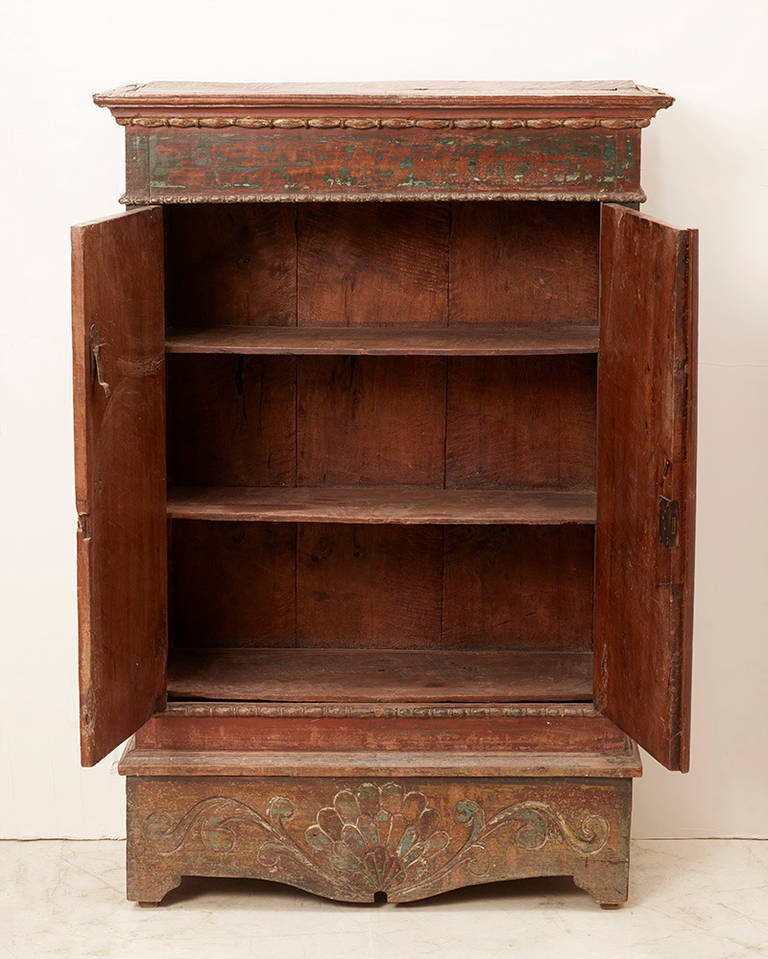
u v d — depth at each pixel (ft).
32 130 11.83
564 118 10.11
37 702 12.60
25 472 12.29
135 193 10.24
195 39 11.78
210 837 10.98
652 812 12.73
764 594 12.43
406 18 11.79
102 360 9.51
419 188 10.23
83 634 9.68
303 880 11.03
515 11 11.78
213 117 10.08
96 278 9.37
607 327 10.37
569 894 11.52
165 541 10.75
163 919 11.04
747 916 11.21
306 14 11.77
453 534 11.84
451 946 10.64
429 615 11.97
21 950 10.54
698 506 12.32
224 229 11.37
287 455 11.73
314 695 10.96
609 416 10.42
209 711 10.87
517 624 11.96
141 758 10.86
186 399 11.65
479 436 11.67
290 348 10.47
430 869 11.02
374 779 10.85
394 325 11.48
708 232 11.98
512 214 11.34
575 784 10.89
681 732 9.71
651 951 10.60
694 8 11.73
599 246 11.19
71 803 12.72
